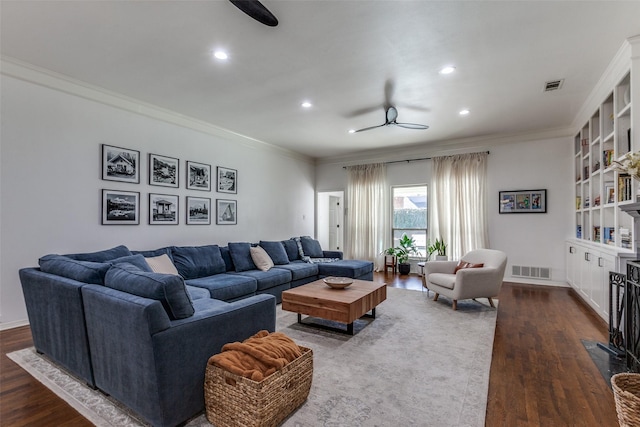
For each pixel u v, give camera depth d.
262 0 2.19
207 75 3.37
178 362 1.64
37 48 2.85
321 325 3.33
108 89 3.73
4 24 2.48
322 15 2.37
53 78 3.34
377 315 3.68
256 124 5.09
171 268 3.50
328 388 2.06
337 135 5.73
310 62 3.09
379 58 3.01
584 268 4.19
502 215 5.69
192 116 4.70
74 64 3.14
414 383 2.13
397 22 2.46
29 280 2.49
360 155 7.32
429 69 3.22
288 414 1.76
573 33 2.61
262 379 1.55
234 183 5.55
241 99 4.04
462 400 1.93
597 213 4.10
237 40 2.71
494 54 2.94
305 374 1.88
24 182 3.17
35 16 2.38
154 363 1.54
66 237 3.45
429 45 2.78
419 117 4.73
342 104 4.20
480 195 5.79
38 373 2.25
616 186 3.23
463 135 5.73
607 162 3.56
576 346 2.76
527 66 3.16
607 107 3.59
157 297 1.67
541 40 2.71
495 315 3.66
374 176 7.07
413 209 6.78
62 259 2.45
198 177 4.90
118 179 3.90
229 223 5.44
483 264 4.06
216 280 3.63
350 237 7.30
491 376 2.25
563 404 1.90
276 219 6.57
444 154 6.28
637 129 2.70
